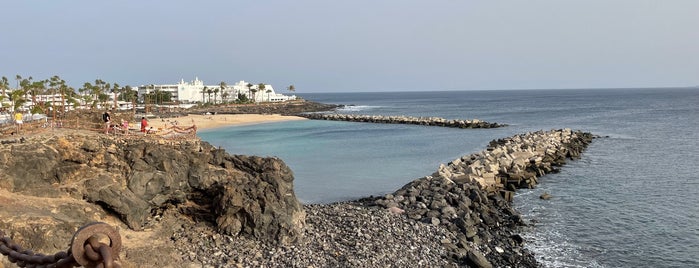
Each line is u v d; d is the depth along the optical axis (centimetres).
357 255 2314
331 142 7538
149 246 2144
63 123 3067
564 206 3512
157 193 2427
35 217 1856
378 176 4706
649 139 7706
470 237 2758
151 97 18025
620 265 2450
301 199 3738
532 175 4381
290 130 9594
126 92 16100
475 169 4316
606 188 4103
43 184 2203
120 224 2280
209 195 2606
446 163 5516
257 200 2445
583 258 2531
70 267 370
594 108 17600
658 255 2572
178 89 19850
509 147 5772
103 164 2384
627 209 3428
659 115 13225
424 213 3095
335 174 4800
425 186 3722
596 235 2877
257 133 8956
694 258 2530
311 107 19175
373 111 17862
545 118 13050
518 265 2431
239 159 2728
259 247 2302
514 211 3325
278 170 2667
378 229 2688
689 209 3428
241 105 17975
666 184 4256
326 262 2214
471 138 8212
